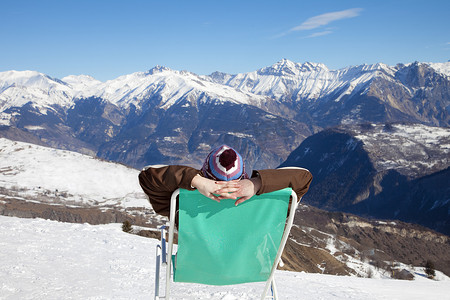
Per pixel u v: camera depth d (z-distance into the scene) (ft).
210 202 7.36
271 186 7.13
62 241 26.50
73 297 13.60
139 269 20.06
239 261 8.02
